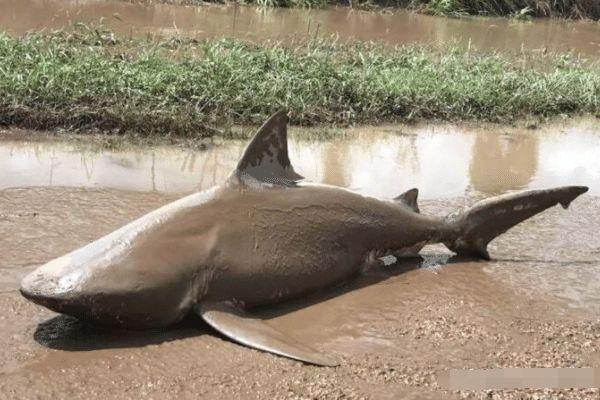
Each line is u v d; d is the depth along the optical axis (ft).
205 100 18.81
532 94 23.45
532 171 17.95
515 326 12.48
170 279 11.66
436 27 37.58
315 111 19.84
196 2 36.19
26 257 12.92
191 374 11.22
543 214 15.61
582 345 12.24
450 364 11.74
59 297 11.28
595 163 18.85
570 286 13.44
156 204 14.79
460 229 13.79
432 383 11.42
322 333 12.10
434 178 17.07
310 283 12.65
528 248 14.43
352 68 23.49
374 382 11.35
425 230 13.56
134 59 21.61
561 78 25.07
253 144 12.38
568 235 14.93
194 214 12.04
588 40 38.60
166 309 11.69
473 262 13.91
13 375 11.01
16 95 17.72
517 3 44.96
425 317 12.52
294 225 12.53
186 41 26.53
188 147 17.42
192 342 11.67
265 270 12.24
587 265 14.03
